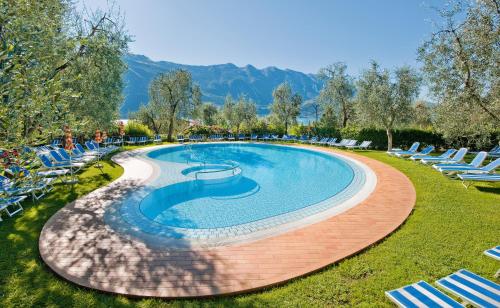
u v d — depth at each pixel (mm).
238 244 5039
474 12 7969
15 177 3523
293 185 11109
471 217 6176
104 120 13906
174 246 4926
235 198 9297
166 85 26594
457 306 2910
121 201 7547
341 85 24984
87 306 3383
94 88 11648
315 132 25000
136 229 5672
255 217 7492
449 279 3377
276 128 28938
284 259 4465
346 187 9500
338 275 4031
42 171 9359
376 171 11711
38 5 4273
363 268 4180
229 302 3480
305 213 6906
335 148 20406
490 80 8234
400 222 5996
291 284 3848
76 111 10875
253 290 3693
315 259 4449
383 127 18156
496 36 7551
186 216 7559
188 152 20562
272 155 19500
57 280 3908
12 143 3275
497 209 6699
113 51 10445
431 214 6414
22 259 4441
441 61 9062
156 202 8742
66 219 6152
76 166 11586
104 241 5078
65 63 6074
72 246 4852
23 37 3715
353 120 26031
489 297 3018
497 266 4176
